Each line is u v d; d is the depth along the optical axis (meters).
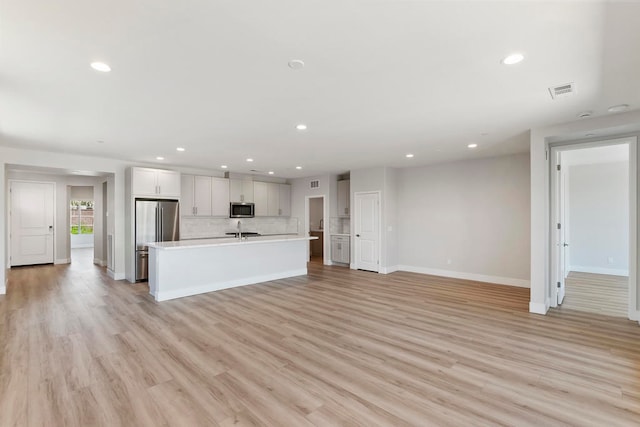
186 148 5.17
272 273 6.33
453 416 2.04
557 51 2.15
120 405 2.16
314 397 2.26
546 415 2.04
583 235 7.05
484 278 6.12
